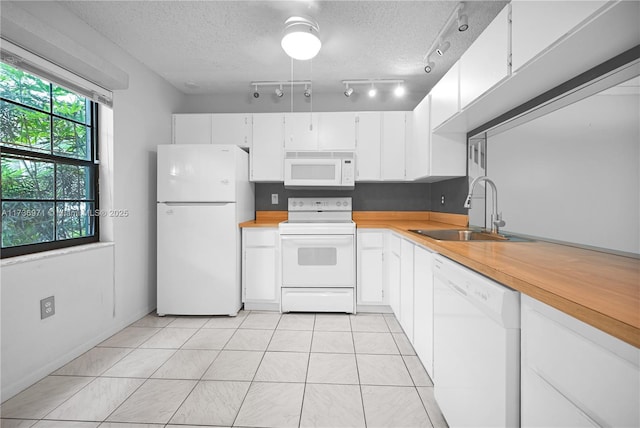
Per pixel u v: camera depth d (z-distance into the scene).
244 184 3.13
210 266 2.84
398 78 3.12
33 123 1.93
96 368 1.94
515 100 1.71
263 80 3.18
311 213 3.56
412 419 1.49
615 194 1.22
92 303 2.22
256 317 2.85
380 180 3.23
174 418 1.49
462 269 1.21
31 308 1.77
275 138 3.23
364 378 1.84
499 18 1.44
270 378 1.83
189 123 3.26
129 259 2.63
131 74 2.64
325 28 2.21
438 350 1.46
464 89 1.86
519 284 0.84
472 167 2.47
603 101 1.26
